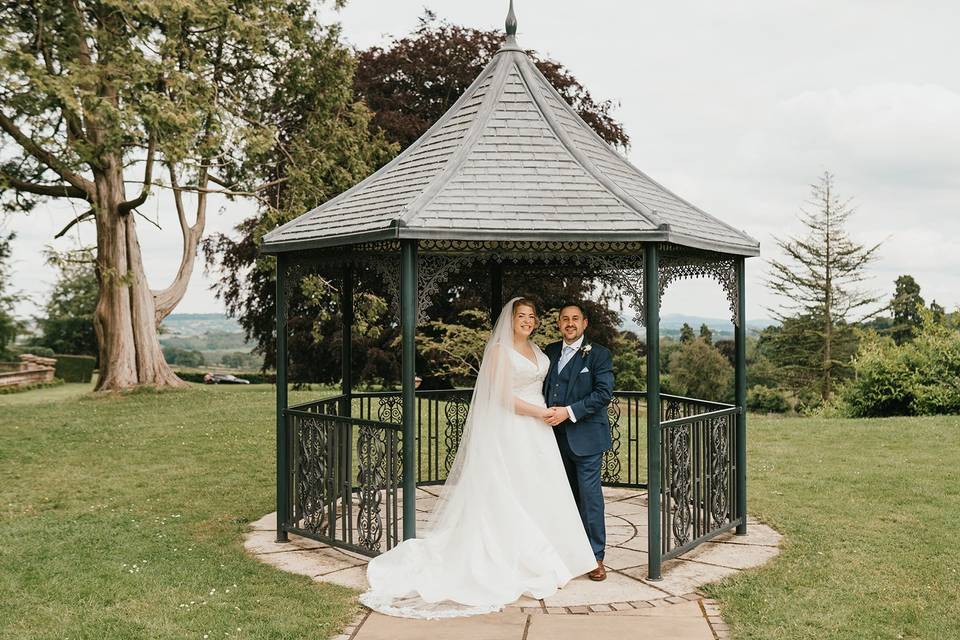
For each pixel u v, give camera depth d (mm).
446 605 4797
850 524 6723
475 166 5723
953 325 15281
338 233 5535
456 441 8570
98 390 17531
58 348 50000
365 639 4301
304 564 5672
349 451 5848
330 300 19312
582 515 5465
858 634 4312
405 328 5234
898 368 14391
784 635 4293
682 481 5652
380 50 21781
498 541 5148
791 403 32438
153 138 13891
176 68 13891
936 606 4742
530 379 5473
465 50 20672
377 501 5633
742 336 6422
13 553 5984
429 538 5355
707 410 6738
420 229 4973
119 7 13203
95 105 12656
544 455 5363
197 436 11930
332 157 17906
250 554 5953
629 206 5320
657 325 5258
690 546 5730
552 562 5137
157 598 4918
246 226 20984
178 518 7141
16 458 10383
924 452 10117
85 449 10992
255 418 13539
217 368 44531
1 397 24953
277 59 17078
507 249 5656
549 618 4605
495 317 7992
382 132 18703
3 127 15695
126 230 17922
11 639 4273
